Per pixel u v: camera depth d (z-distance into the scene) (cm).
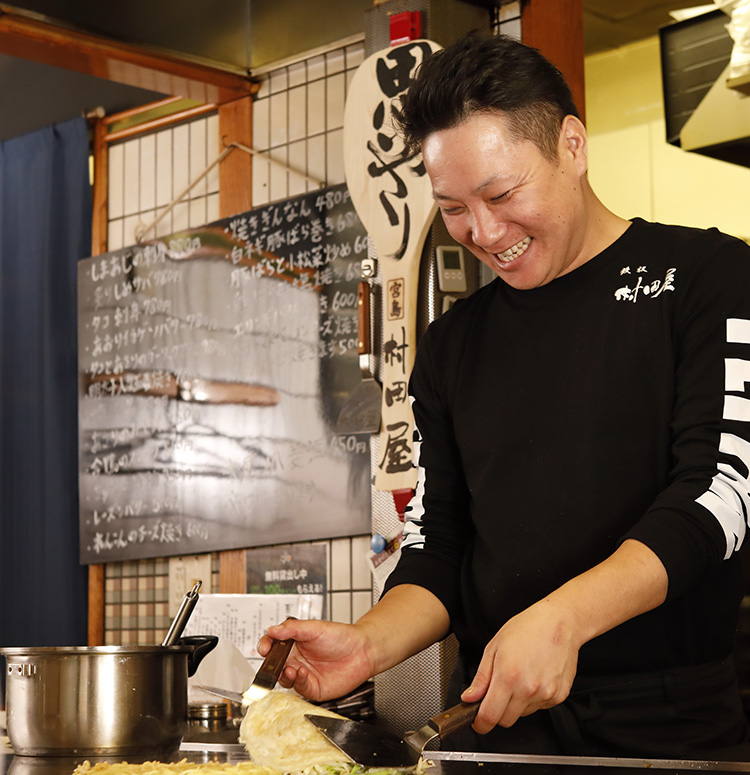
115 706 144
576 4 275
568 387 144
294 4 319
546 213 135
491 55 133
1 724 193
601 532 138
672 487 125
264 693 124
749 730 139
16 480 391
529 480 145
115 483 365
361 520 299
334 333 310
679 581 116
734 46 334
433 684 236
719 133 347
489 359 155
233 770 122
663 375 137
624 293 143
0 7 282
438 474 163
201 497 341
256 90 349
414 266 244
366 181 251
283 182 340
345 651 135
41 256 395
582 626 111
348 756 116
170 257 357
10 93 373
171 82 335
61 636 375
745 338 130
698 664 135
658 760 116
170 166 375
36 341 393
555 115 135
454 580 156
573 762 119
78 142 391
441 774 113
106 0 303
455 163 133
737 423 126
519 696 107
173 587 351
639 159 407
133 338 366
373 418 254
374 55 251
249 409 330
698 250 139
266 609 308
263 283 330
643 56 397
